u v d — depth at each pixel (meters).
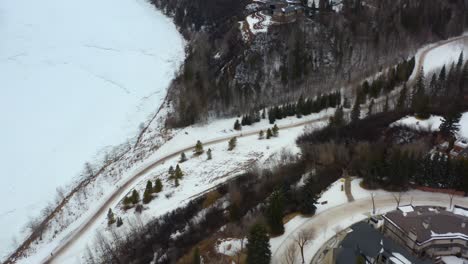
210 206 78.44
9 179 106.25
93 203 93.69
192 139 110.12
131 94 140.25
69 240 82.38
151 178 95.12
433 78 108.50
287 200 72.88
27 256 82.69
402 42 137.00
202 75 129.50
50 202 99.31
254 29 141.12
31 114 130.50
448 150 83.62
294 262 60.06
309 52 131.88
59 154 114.38
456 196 73.44
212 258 62.28
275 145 98.81
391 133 90.81
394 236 62.03
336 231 65.44
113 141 118.56
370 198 73.06
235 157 96.00
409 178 75.62
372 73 124.75
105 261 70.69
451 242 59.19
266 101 120.88
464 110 97.44
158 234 73.44
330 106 115.25
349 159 81.81
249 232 60.91
